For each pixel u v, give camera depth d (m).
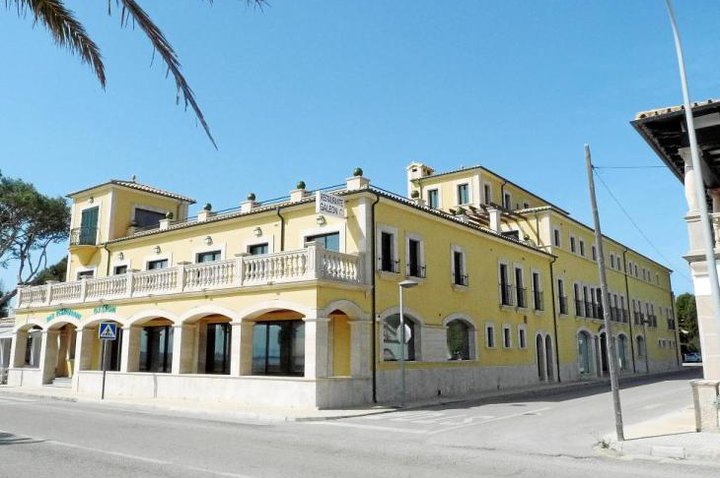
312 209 23.61
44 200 40.25
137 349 25.25
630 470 8.93
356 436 12.79
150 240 30.16
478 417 17.06
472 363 27.08
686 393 25.00
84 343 27.30
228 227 26.59
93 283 27.59
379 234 22.39
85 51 7.68
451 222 26.83
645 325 52.91
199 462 8.97
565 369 36.38
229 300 21.70
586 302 41.16
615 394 11.78
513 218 38.28
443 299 25.78
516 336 31.58
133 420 15.48
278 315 22.72
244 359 21.09
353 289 20.72
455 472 8.53
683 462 9.77
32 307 30.58
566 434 13.26
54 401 22.67
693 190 13.29
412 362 23.14
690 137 11.23
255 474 8.04
